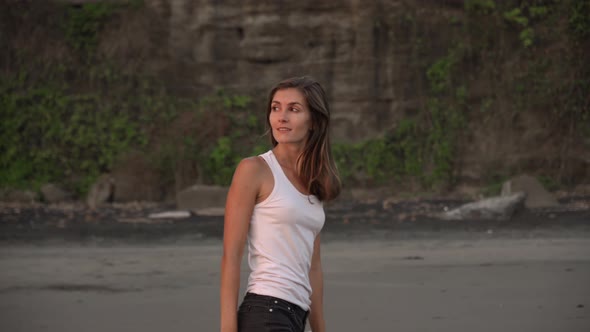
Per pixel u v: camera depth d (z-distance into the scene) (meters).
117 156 19.42
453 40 20.22
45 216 14.39
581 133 19.00
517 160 18.95
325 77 20.84
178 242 10.38
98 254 9.03
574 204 15.09
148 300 5.60
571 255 8.19
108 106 19.95
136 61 20.30
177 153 18.86
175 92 20.58
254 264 2.36
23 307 5.33
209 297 5.73
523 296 5.50
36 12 20.06
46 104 19.73
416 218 13.24
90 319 4.86
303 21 21.09
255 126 20.34
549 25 19.53
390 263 7.71
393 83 20.42
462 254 8.46
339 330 4.41
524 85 19.44
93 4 20.50
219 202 16.02
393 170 19.72
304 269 2.41
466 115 19.81
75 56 20.17
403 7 20.56
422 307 5.10
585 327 4.36
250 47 21.22
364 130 20.36
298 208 2.34
